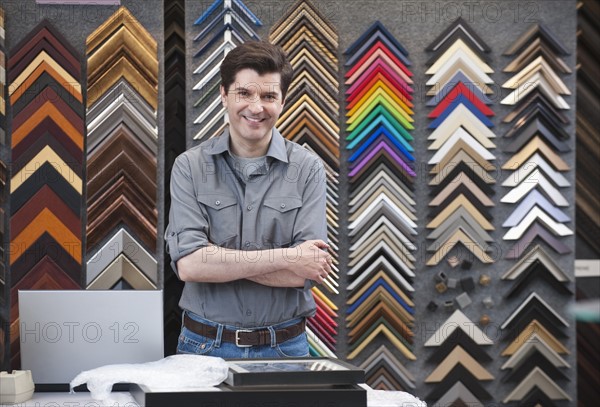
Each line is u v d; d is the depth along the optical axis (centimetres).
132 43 324
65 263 320
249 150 262
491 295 348
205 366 197
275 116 258
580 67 348
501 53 346
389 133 339
